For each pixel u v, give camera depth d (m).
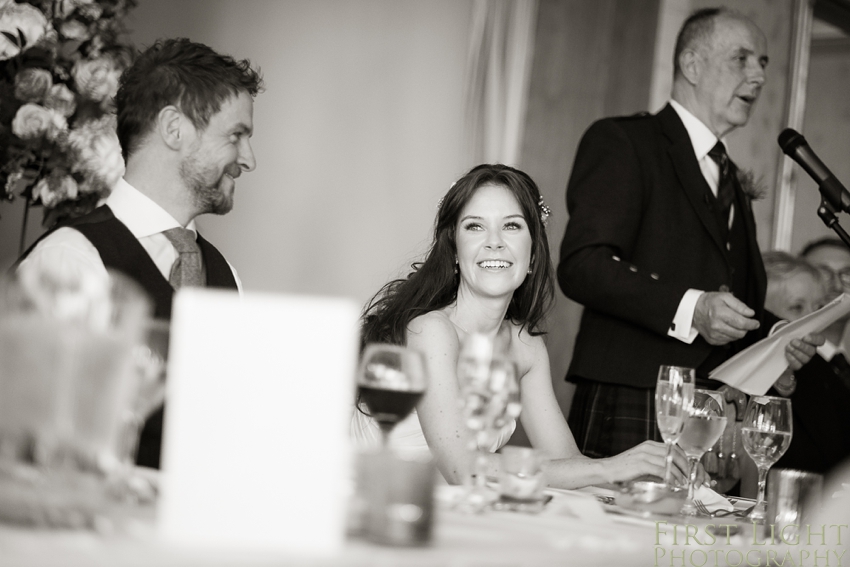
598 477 1.86
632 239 2.97
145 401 1.10
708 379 2.94
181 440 0.83
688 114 3.15
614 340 2.94
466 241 2.33
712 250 3.02
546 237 2.45
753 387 2.44
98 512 0.87
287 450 0.84
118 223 2.04
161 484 1.10
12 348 0.87
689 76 3.15
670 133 3.09
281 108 4.57
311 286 4.65
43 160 2.42
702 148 3.13
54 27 2.47
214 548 0.80
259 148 4.52
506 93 4.77
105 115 2.51
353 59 4.74
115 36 2.63
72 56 2.49
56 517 0.84
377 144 4.79
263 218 4.55
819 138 5.58
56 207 2.51
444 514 1.21
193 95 2.04
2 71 2.42
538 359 2.47
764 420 1.80
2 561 0.69
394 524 0.91
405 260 4.82
